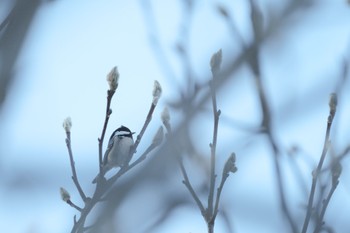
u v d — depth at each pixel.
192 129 7.88
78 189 7.96
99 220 7.71
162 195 7.74
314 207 7.99
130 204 7.71
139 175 7.73
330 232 7.97
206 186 7.98
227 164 7.96
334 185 7.99
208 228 7.94
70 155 7.96
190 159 7.92
